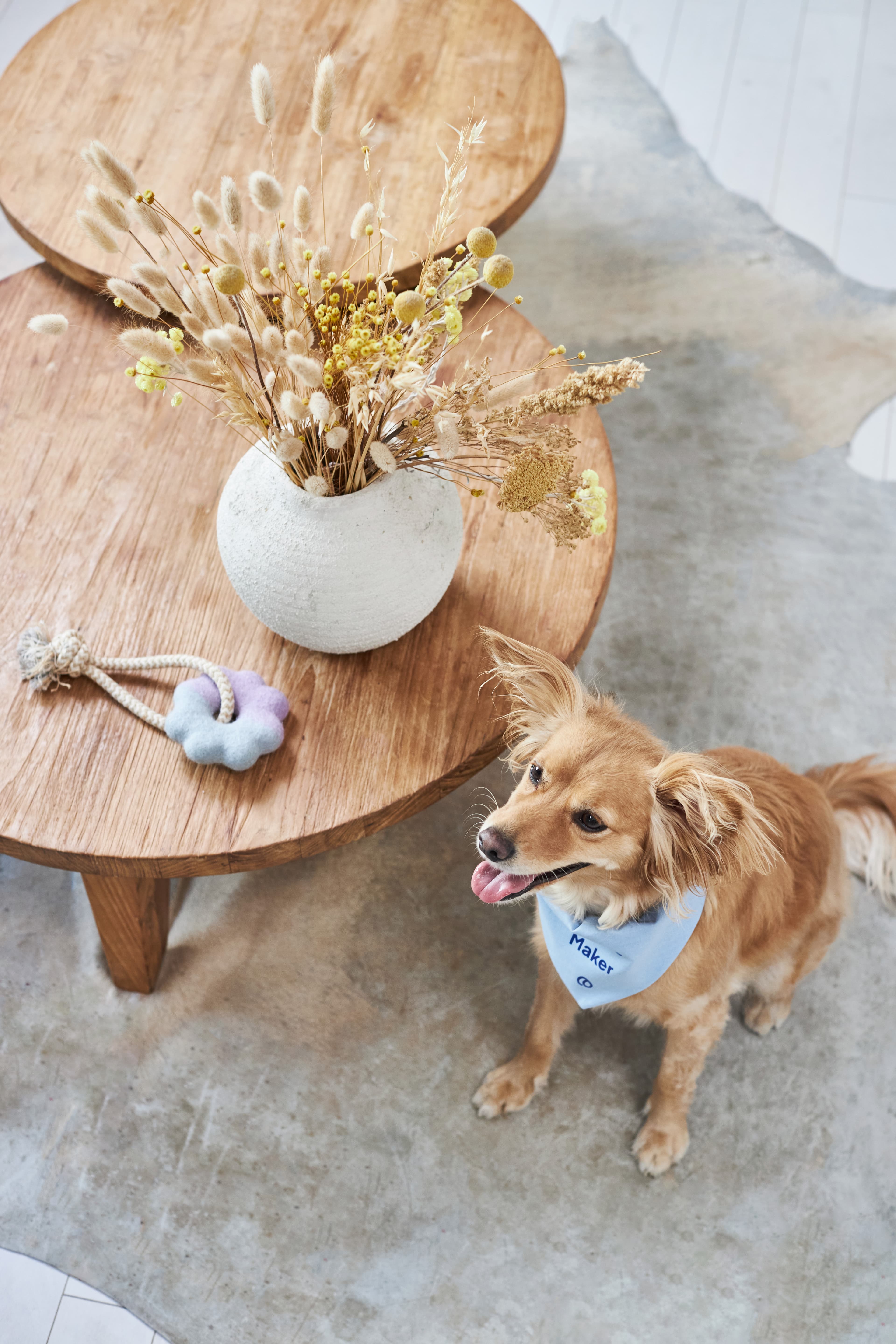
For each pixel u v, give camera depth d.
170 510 1.55
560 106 2.00
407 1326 1.53
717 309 2.72
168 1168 1.63
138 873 1.29
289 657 1.43
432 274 1.12
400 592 1.29
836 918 1.64
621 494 2.42
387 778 1.34
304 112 1.95
